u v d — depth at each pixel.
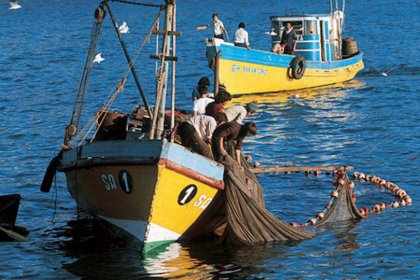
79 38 100.38
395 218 30.78
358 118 50.34
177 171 25.53
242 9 146.75
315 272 25.30
